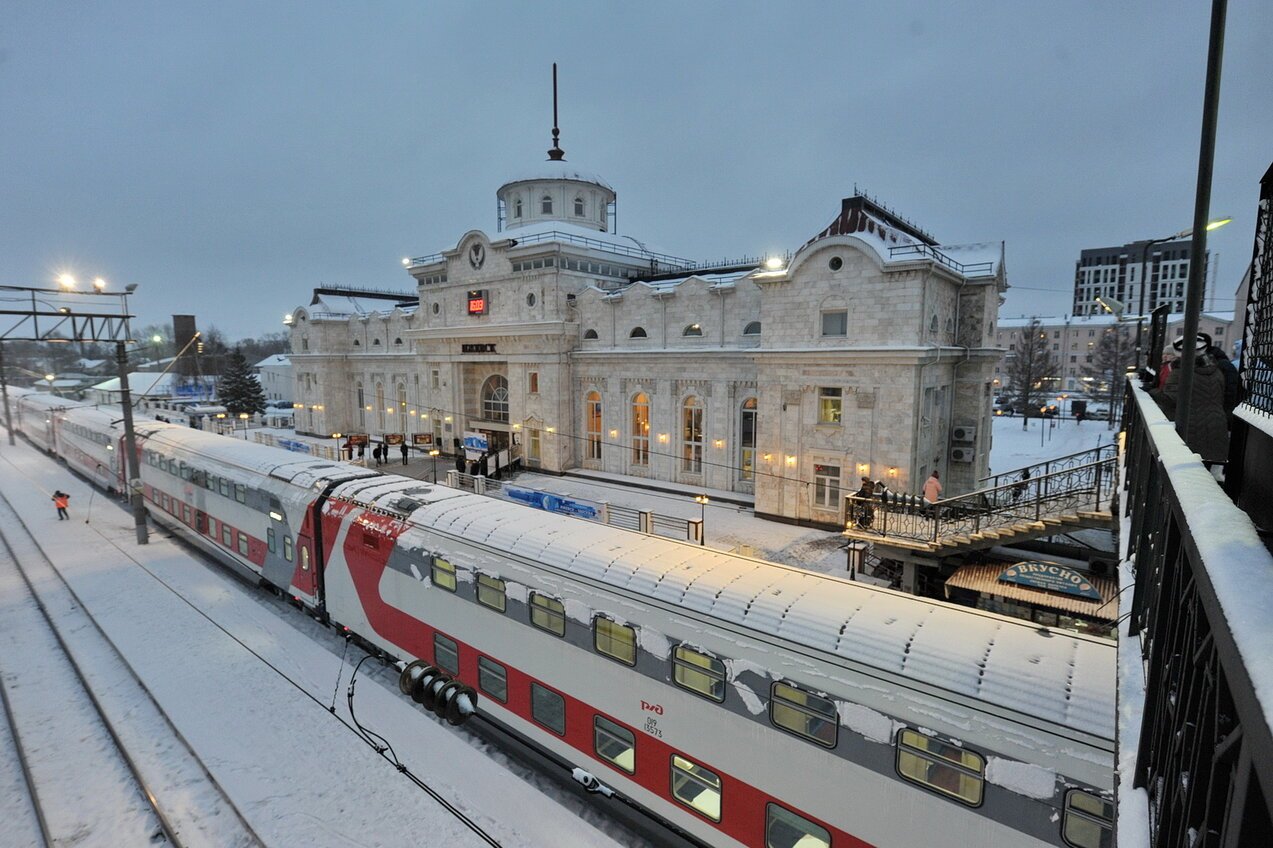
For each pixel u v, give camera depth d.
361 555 15.66
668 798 10.03
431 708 11.30
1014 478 31.92
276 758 12.73
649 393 33.41
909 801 7.75
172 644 17.45
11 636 18.58
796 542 23.98
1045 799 6.90
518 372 38.12
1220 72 4.57
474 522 13.50
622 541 11.92
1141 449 5.74
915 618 8.55
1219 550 1.91
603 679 10.75
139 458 30.56
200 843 10.78
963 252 27.59
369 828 10.98
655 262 42.34
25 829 11.30
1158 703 3.15
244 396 68.81
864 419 24.31
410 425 48.81
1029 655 7.60
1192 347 4.70
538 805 11.47
